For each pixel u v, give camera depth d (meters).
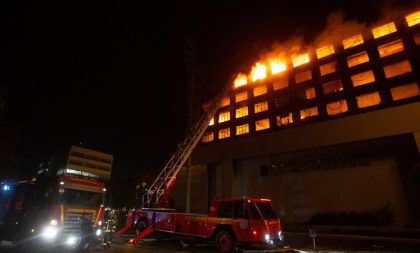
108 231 12.78
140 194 19.55
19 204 13.05
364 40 31.88
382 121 26.97
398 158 26.03
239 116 40.12
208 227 12.52
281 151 33.22
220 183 38.56
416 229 18.67
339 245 14.98
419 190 24.28
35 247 11.79
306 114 33.19
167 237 14.70
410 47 28.27
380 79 28.91
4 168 23.59
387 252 12.57
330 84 32.62
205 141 42.34
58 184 12.02
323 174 30.09
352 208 27.27
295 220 30.55
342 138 28.95
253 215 11.39
